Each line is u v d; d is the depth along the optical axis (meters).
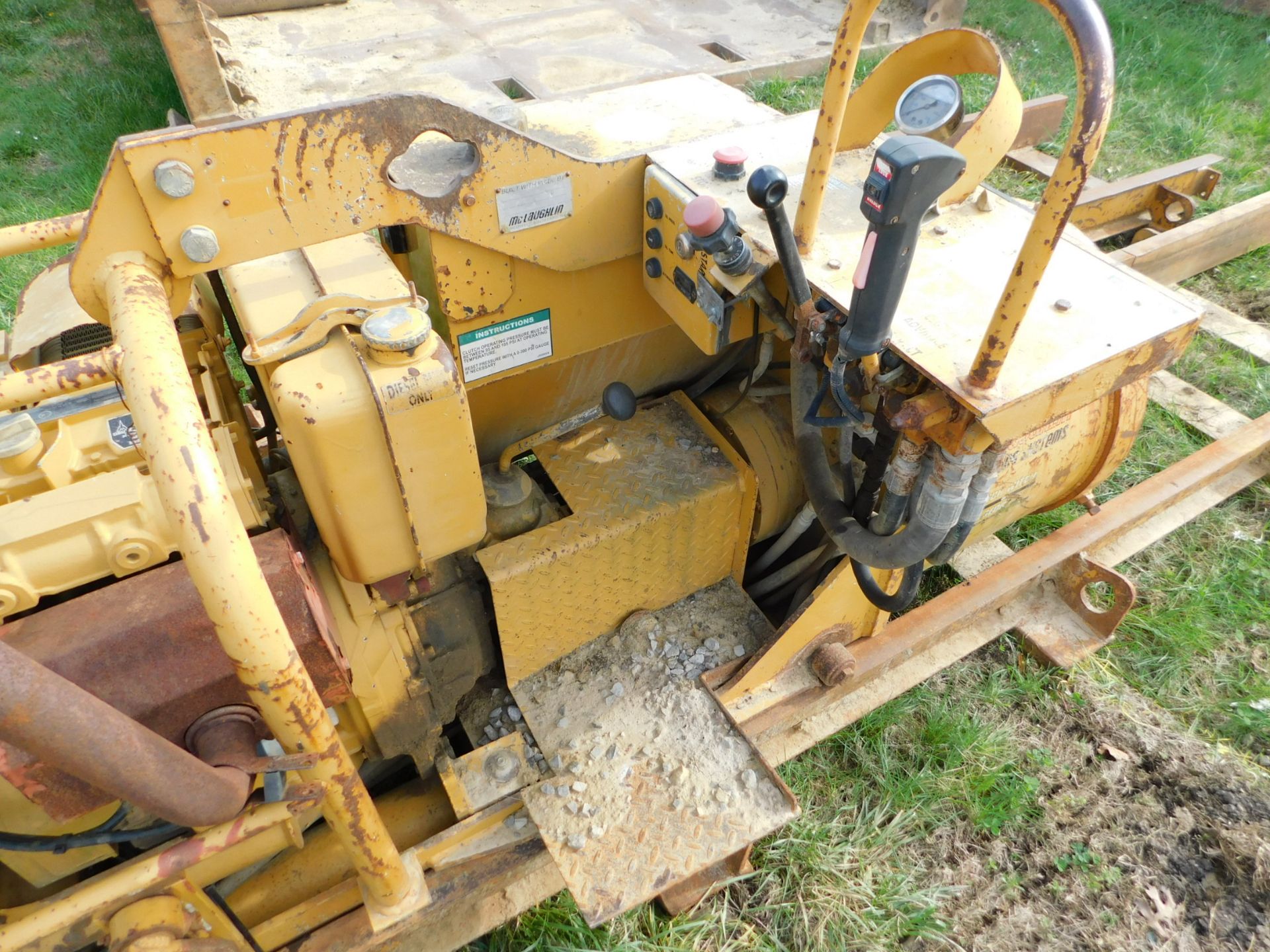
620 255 1.70
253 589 0.97
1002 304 1.12
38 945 1.39
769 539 2.43
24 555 1.24
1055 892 2.03
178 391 0.99
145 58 5.76
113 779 0.92
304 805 1.24
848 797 2.21
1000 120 1.48
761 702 2.01
